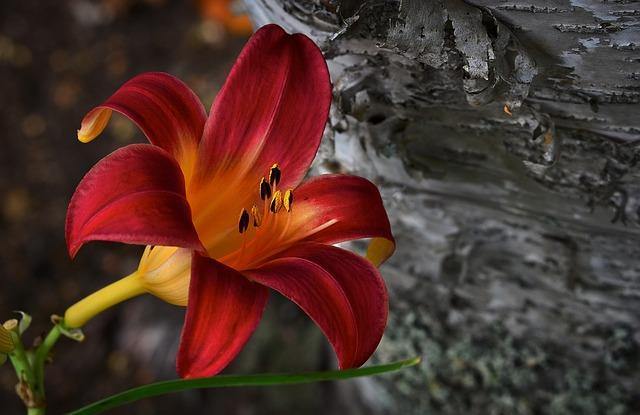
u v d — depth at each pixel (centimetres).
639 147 71
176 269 67
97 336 139
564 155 72
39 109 167
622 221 74
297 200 70
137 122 67
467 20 67
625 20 66
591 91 69
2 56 173
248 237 70
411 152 75
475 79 67
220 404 126
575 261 78
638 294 78
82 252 150
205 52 172
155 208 64
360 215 70
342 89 72
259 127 69
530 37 67
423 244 81
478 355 86
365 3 67
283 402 122
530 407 87
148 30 177
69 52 175
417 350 87
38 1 181
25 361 71
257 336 126
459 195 77
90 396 134
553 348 84
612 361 82
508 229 78
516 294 82
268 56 68
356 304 67
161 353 134
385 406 99
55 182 158
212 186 70
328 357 123
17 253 150
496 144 73
